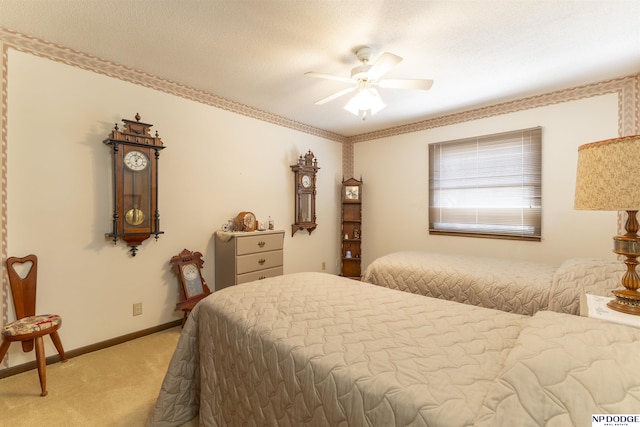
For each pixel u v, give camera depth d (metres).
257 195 3.72
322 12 1.88
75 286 2.40
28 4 1.81
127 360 2.36
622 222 2.86
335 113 3.85
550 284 2.16
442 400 0.82
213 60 2.50
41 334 1.93
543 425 0.68
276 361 1.19
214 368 1.51
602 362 0.77
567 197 3.11
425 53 2.37
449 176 3.94
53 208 2.29
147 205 2.70
